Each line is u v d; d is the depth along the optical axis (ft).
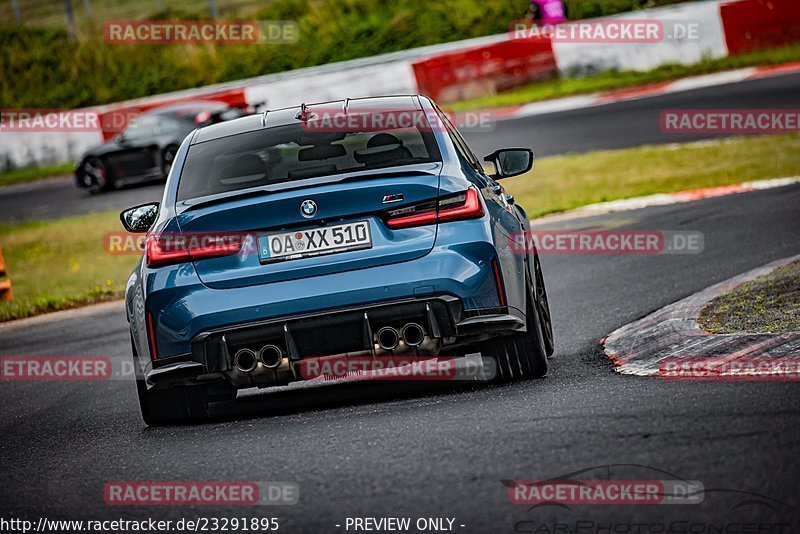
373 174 65.05
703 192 164.04
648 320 83.25
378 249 63.67
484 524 42.37
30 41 422.00
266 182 68.13
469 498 45.29
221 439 63.00
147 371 66.28
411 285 63.21
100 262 185.37
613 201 167.53
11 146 323.78
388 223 63.98
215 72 398.42
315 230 63.87
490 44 312.09
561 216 164.55
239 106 274.36
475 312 63.98
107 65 409.49
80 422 78.84
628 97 279.49
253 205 63.98
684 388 60.70
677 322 78.13
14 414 87.04
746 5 298.56
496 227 66.23
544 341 77.82
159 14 421.18
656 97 270.46
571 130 249.14
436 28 383.65
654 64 304.30
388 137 70.28
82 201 261.85
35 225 236.63
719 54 300.20
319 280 63.46
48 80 408.87
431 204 64.39
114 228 216.95
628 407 57.16
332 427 61.36
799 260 94.84
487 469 48.75
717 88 264.72
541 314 78.38
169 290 64.54
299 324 63.31
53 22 447.42
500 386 68.74
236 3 427.33
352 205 63.77
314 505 46.98
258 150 70.49
